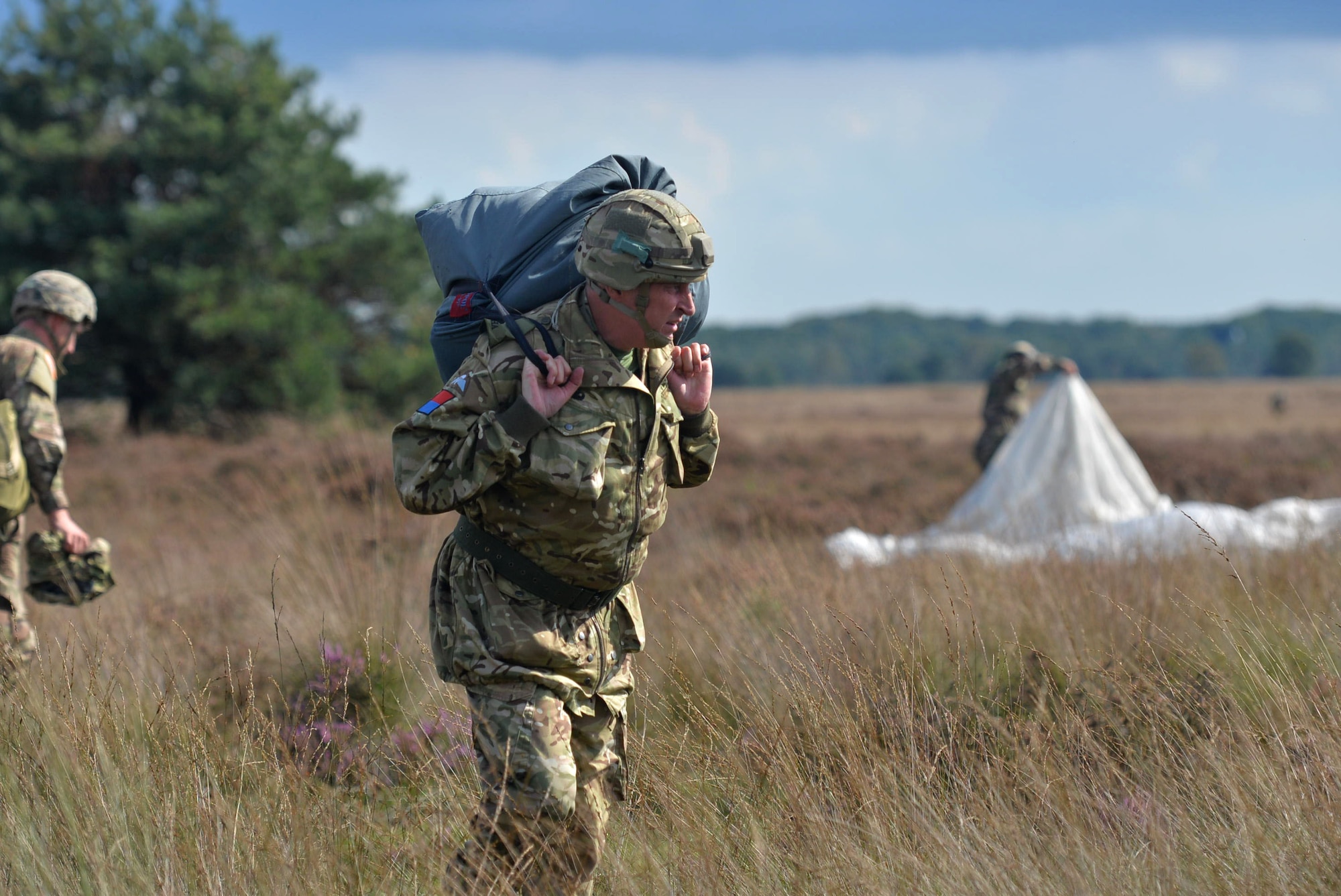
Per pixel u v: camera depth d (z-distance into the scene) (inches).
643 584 911.7
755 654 654.5
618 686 439.2
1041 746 494.0
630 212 387.5
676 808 451.8
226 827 417.7
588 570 411.2
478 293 433.1
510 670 400.5
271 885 386.9
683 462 448.5
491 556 409.1
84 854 404.2
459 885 398.3
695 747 514.6
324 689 577.3
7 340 630.5
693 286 445.1
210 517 1497.3
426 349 3663.9
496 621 405.4
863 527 1617.9
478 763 410.0
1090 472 1362.0
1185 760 478.9
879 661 585.0
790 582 793.6
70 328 654.5
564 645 410.9
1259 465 2566.4
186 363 3427.7
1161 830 426.3
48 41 3540.8
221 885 387.2
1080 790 458.3
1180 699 535.2
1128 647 641.0
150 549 1266.0
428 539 880.3
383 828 453.4
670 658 641.0
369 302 3850.9
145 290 3262.8
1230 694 533.3
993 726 522.6
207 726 492.4
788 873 410.0
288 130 3612.2
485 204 452.1
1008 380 1644.9
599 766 433.1
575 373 386.6
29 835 418.6
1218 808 440.1
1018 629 682.2
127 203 3417.8
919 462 2999.5
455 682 418.9
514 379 391.2
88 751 458.0
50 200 3567.9
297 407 3243.1
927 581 804.0
